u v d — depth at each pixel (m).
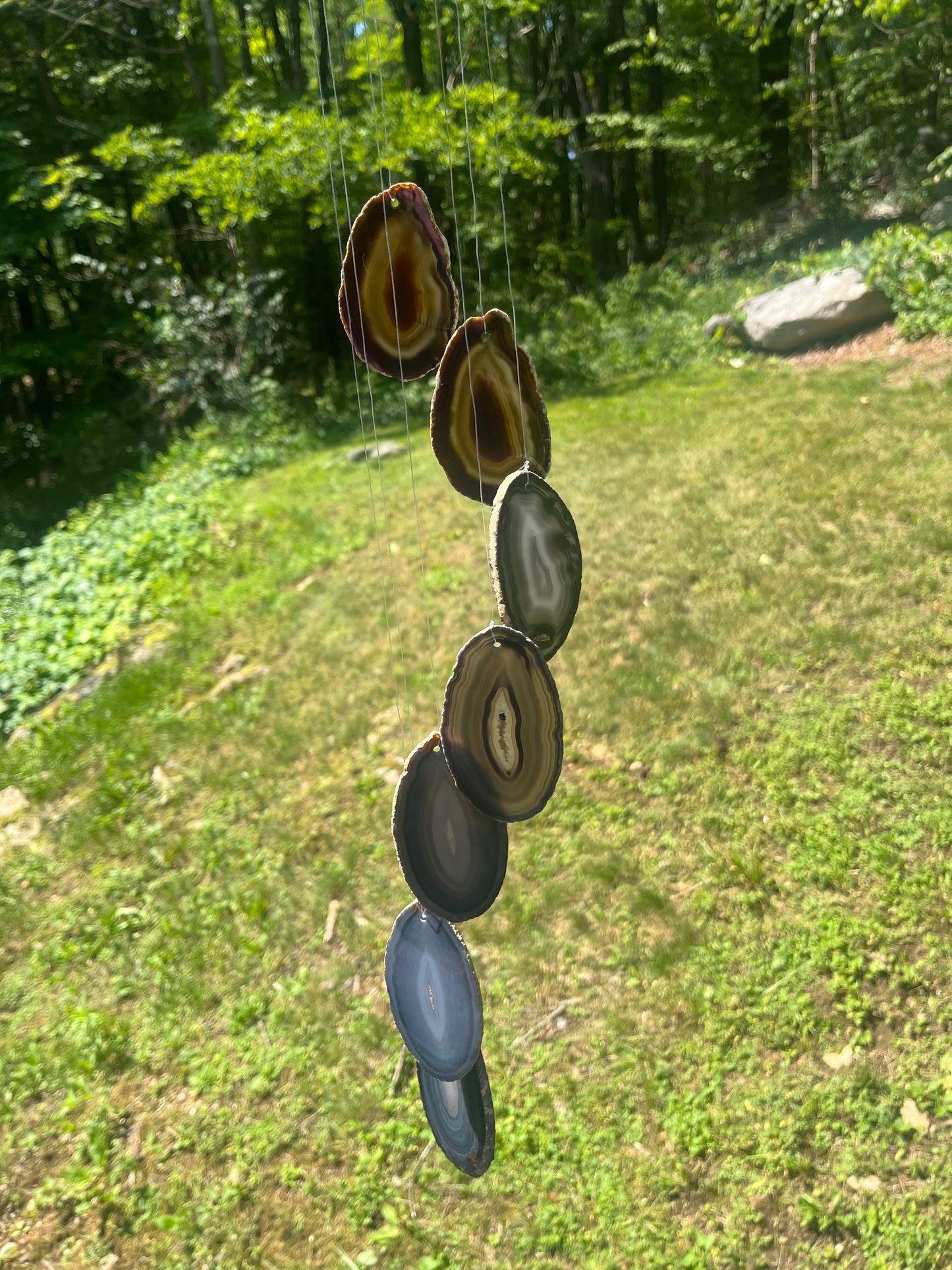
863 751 4.29
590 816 4.33
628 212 20.20
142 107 17.66
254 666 6.31
